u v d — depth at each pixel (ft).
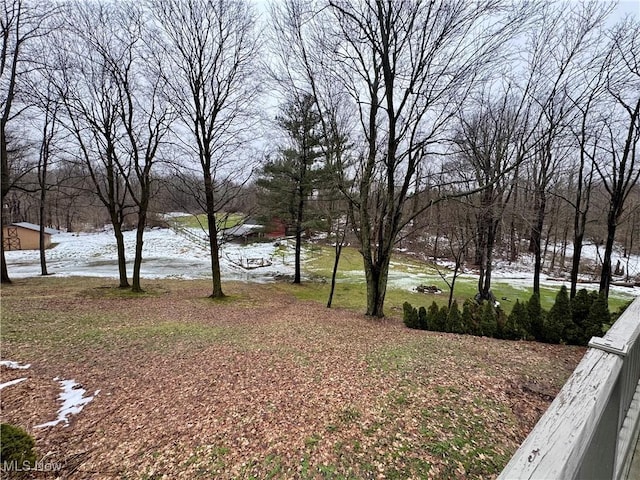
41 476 9.60
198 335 23.98
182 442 11.19
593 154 32.94
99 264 70.44
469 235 41.04
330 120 37.55
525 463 3.16
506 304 45.62
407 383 14.58
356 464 9.69
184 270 67.31
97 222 138.82
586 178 38.22
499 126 37.32
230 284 55.47
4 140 39.99
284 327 27.35
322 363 17.84
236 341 22.59
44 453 10.68
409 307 28.86
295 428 11.64
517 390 13.70
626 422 6.84
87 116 36.09
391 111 28.76
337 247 41.73
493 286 57.77
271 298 45.73
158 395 14.61
